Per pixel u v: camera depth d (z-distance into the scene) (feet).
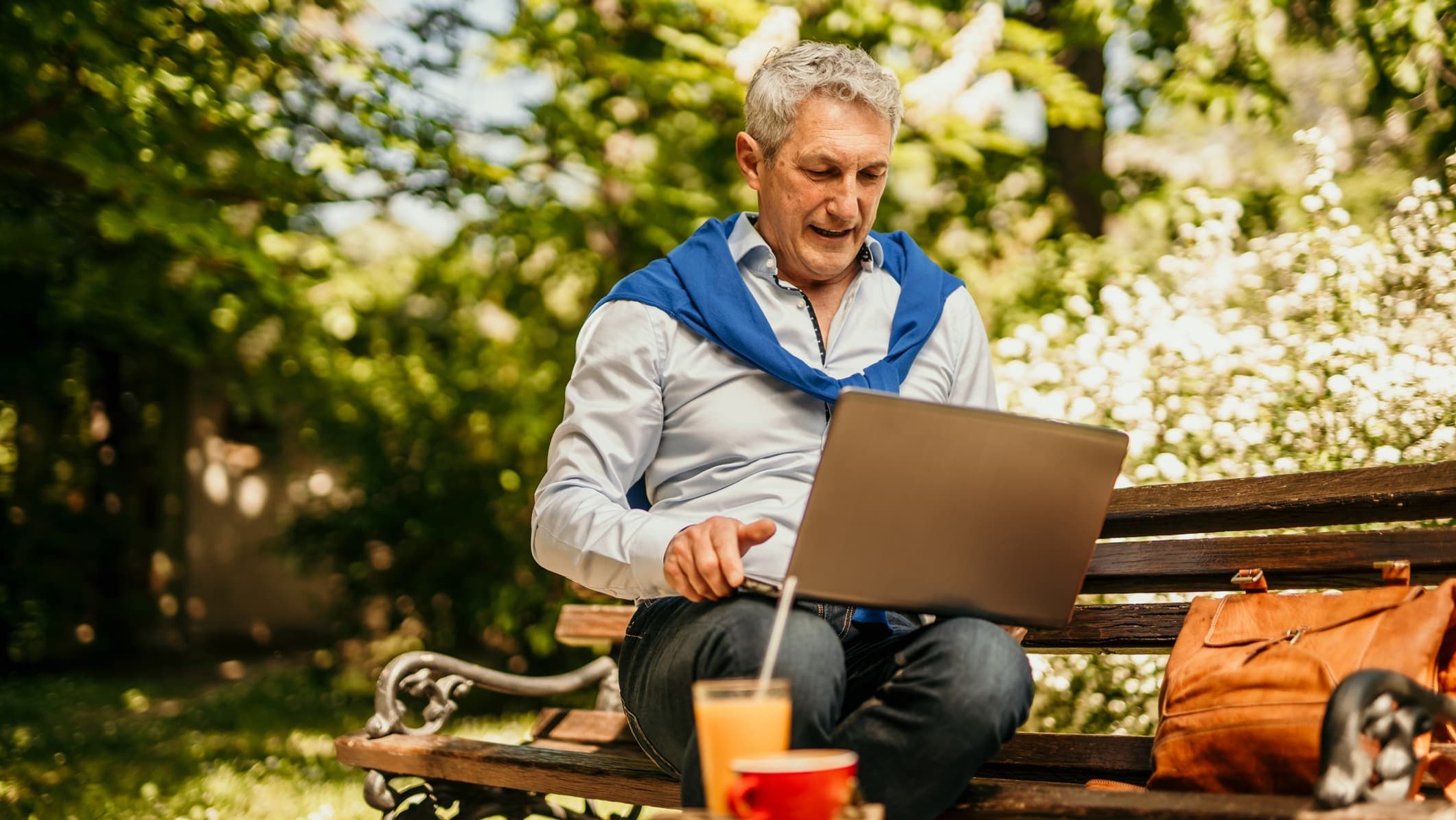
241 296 22.25
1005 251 25.02
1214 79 21.99
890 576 6.05
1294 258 13.30
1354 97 22.03
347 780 15.21
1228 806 5.22
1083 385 12.59
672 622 6.70
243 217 20.06
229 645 40.22
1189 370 12.37
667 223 21.95
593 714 10.52
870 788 6.12
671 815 4.64
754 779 4.33
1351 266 12.68
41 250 24.16
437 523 28.35
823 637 6.18
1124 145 26.73
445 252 23.49
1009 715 6.10
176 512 39.29
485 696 24.53
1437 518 6.77
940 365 7.97
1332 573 6.88
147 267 24.34
